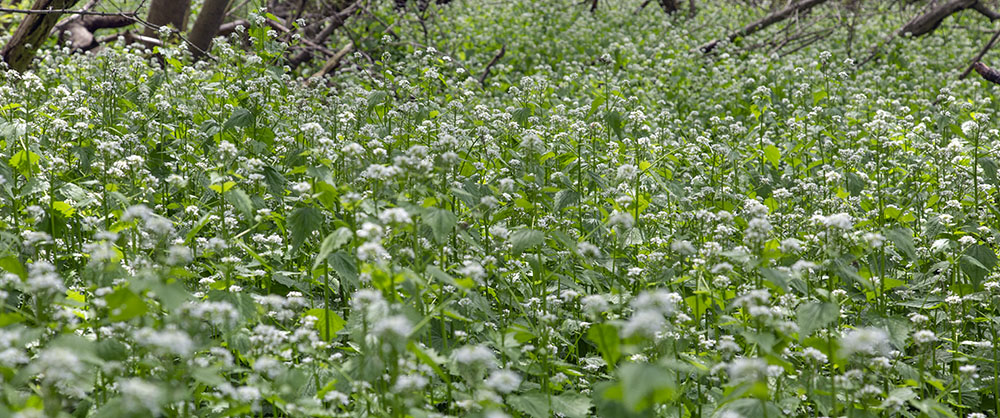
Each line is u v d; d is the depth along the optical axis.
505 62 16.56
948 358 5.11
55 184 5.45
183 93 7.90
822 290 3.89
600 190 6.75
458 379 4.47
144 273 3.14
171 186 6.55
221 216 4.88
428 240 4.95
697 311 4.59
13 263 3.92
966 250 5.43
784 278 3.74
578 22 19.30
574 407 3.82
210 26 14.28
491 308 5.30
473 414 3.52
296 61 15.87
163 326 3.73
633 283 5.41
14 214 5.21
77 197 5.33
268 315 4.37
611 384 3.72
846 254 4.95
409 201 4.37
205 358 3.79
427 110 7.60
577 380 4.70
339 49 17.38
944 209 6.35
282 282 5.01
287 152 6.88
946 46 18.88
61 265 5.44
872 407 3.99
